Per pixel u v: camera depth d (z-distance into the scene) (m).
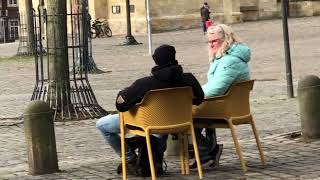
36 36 14.05
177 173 7.61
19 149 10.22
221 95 7.35
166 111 6.85
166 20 44.75
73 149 9.97
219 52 7.42
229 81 7.31
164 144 7.54
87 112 13.06
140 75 22.25
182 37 39.16
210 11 46.06
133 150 7.55
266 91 16.44
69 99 12.95
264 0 47.69
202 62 25.39
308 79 9.18
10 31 73.88
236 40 7.48
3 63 29.59
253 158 8.35
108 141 7.54
